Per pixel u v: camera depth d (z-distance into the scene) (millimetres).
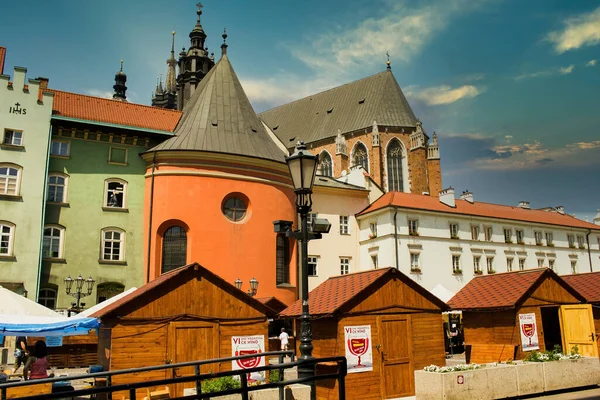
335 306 17156
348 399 16531
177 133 37812
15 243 31516
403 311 18281
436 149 70062
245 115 40531
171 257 35094
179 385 16734
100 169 35688
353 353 16953
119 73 95750
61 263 33312
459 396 15594
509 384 16688
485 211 57344
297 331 21953
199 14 67062
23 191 32344
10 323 17297
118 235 35406
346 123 76750
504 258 55844
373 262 50688
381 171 70688
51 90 36906
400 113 74375
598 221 71750
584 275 27047
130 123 37125
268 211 37406
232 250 35406
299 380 8703
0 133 32438
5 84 33188
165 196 35281
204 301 17656
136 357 16453
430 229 51312
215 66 43812
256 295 35438
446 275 51031
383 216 50062
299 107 87125
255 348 18062
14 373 21984
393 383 17484
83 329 19734
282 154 40312
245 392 8062
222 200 35938
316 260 49375
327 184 52000
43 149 33344
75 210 34469
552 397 16906
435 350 18672
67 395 6641
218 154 36031
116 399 15867
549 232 60750
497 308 21109
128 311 16609
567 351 21906
